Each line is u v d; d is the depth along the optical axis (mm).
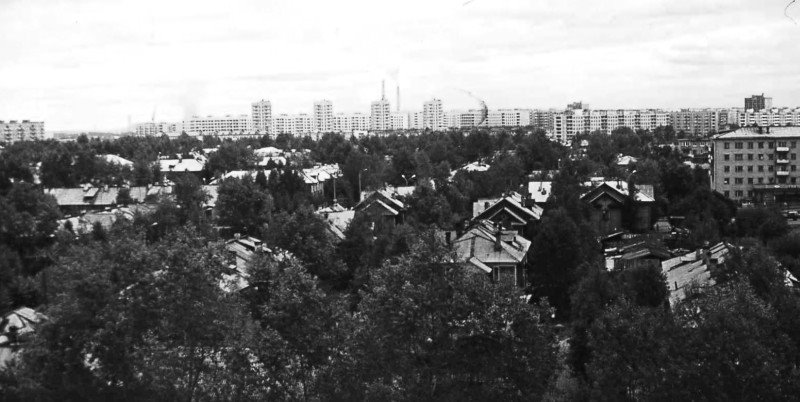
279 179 153500
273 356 46188
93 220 115250
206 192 137625
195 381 48812
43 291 77000
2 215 99500
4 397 46500
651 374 43375
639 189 126312
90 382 47781
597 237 101125
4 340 58875
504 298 47938
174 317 49156
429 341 47750
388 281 49094
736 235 108562
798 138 152625
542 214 110812
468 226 105625
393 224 111875
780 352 43438
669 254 88375
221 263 53312
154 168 182750
